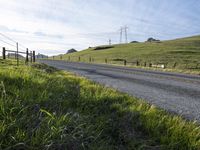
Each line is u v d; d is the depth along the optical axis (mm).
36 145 2787
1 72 5672
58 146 2838
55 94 5059
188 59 73188
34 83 5559
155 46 124188
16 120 3131
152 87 12148
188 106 7641
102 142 3359
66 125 3283
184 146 3646
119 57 88125
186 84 14297
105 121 4105
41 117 3408
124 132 3924
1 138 2768
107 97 6027
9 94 4203
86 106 4773
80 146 3000
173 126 4176
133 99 6660
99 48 149875
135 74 21109
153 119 4492
